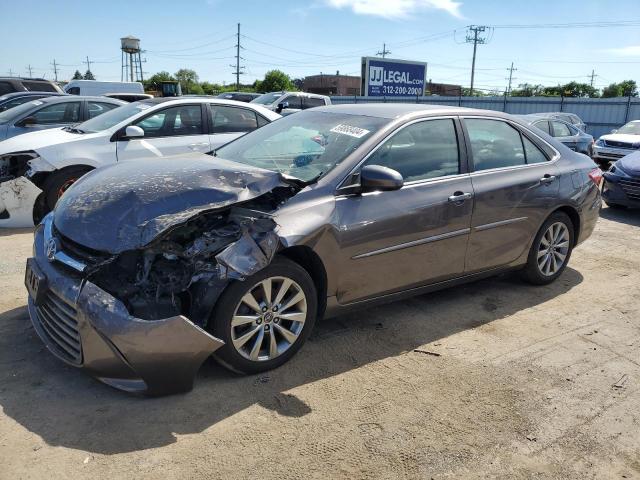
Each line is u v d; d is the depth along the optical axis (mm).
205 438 2807
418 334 4145
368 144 3811
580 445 2930
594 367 3775
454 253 4258
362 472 2641
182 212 3061
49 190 6566
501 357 3854
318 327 4172
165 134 7223
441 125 4281
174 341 2895
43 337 3301
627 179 8672
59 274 3080
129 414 2965
